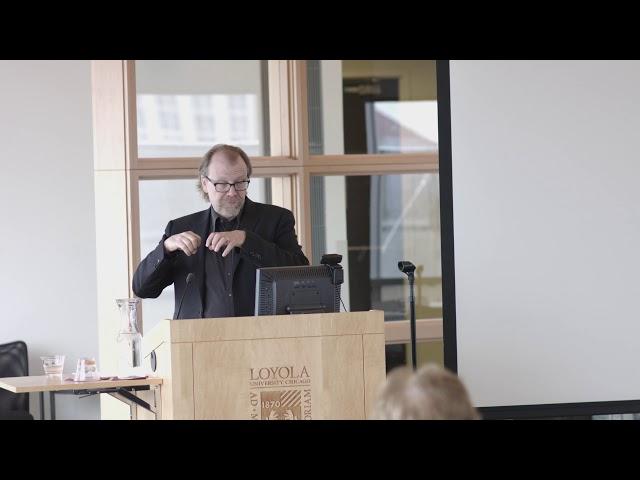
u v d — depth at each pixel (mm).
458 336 8844
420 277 12727
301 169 11445
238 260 7137
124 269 10727
